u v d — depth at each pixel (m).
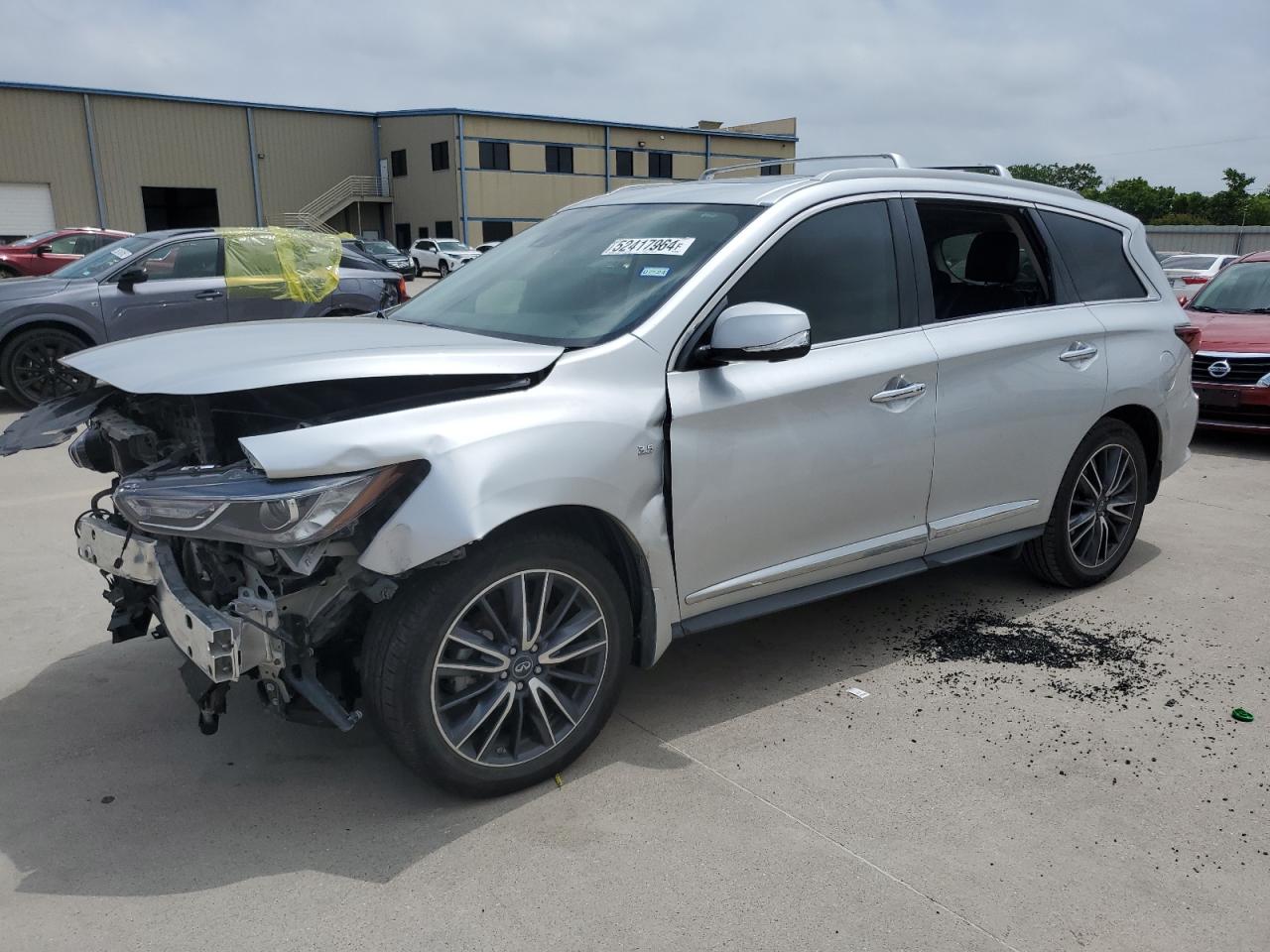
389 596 2.64
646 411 3.01
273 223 44.72
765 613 3.42
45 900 2.50
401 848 2.74
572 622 3.01
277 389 2.87
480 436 2.68
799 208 3.46
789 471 3.34
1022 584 4.86
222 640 2.48
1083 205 4.54
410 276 35.25
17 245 19.50
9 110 37.47
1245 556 5.30
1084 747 3.29
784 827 2.84
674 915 2.46
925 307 3.77
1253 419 7.75
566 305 3.35
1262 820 2.89
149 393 2.67
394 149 47.09
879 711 3.54
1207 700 3.64
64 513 5.87
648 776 3.10
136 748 3.26
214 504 2.45
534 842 2.76
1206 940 2.39
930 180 3.91
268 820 2.86
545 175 47.47
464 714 2.89
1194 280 16.66
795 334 2.95
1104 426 4.49
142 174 40.75
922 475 3.76
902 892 2.56
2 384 9.22
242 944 2.36
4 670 3.80
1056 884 2.59
